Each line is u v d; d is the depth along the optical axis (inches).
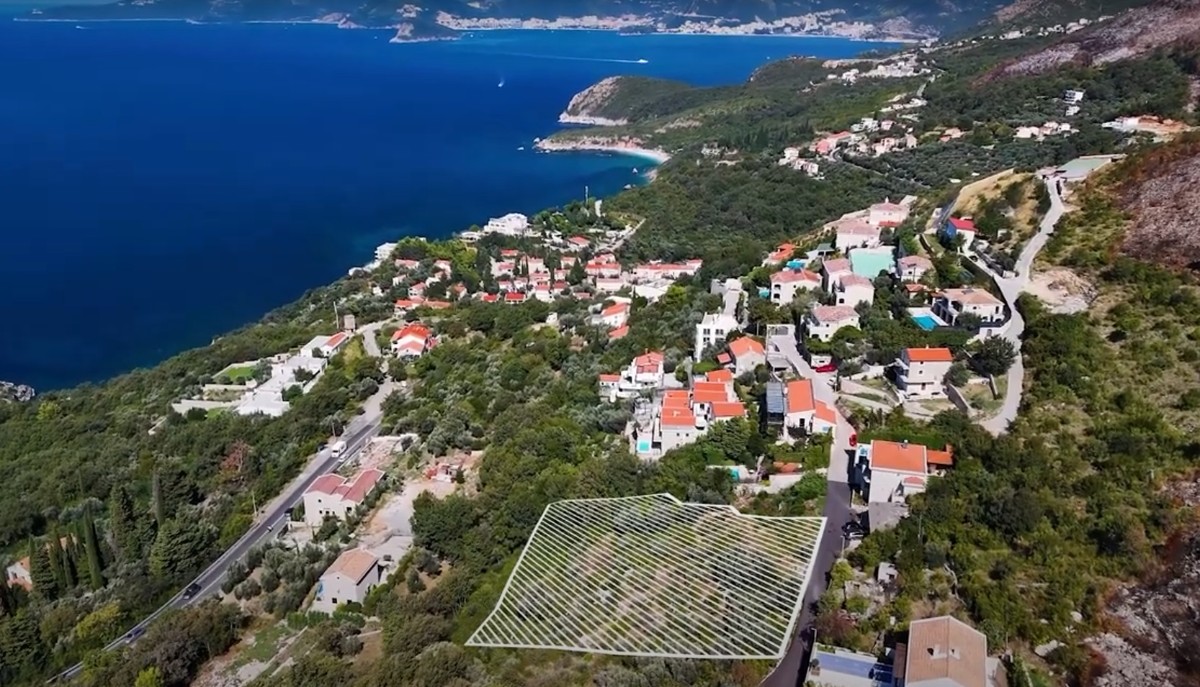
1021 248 5246.1
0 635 3747.5
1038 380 4072.3
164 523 4525.1
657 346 5620.1
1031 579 2967.5
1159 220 4901.6
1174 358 3937.0
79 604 4042.8
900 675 2556.6
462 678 2790.4
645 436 4387.3
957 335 4534.9
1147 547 3006.9
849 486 3791.8
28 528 4872.0
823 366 4719.5
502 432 4845.0
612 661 2822.3
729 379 4687.5
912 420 4082.2
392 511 4441.4
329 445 5452.8
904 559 3080.7
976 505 3309.5
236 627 3651.6
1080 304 4569.4
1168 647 2655.0
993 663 2600.9
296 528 4530.0
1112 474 3368.6
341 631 3398.1
